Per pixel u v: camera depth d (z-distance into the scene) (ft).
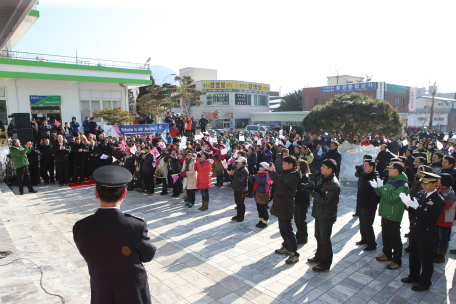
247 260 17.97
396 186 16.56
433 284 15.28
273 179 17.49
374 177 18.78
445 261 17.84
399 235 16.75
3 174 35.01
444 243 17.29
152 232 22.48
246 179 24.58
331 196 15.80
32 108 64.39
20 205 25.86
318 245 17.10
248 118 166.71
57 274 14.47
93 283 7.39
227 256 18.51
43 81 65.05
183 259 18.06
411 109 162.61
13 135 37.99
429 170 17.47
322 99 152.46
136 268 7.46
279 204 17.60
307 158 33.73
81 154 38.58
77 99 69.46
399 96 154.61
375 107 46.34
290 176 17.28
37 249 16.60
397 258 16.80
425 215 14.23
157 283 15.31
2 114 61.31
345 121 49.06
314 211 16.57
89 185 37.40
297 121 147.84
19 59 59.77
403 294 14.38
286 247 18.83
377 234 22.48
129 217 7.73
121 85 75.56
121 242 7.26
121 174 7.78
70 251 18.54
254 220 25.39
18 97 62.75
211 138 40.01
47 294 12.52
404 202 14.84
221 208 28.94
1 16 18.74
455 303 13.64
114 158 35.63
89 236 7.26
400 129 47.44
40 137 46.11
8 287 10.89
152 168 33.86
